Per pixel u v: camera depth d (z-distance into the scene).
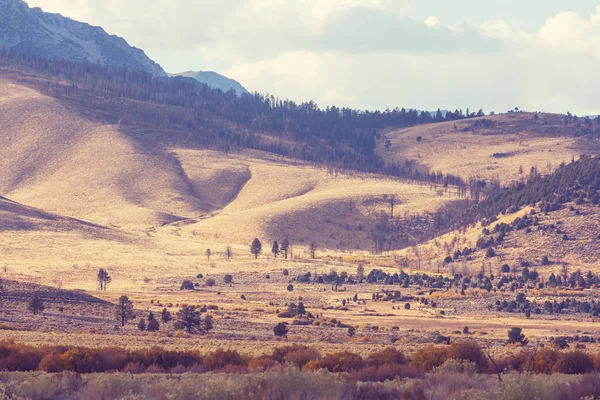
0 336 128.75
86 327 165.25
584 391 44.00
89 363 76.44
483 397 42.72
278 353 83.56
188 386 44.47
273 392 42.94
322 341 151.00
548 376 56.84
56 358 76.44
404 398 44.47
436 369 61.53
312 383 44.69
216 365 77.88
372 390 46.25
